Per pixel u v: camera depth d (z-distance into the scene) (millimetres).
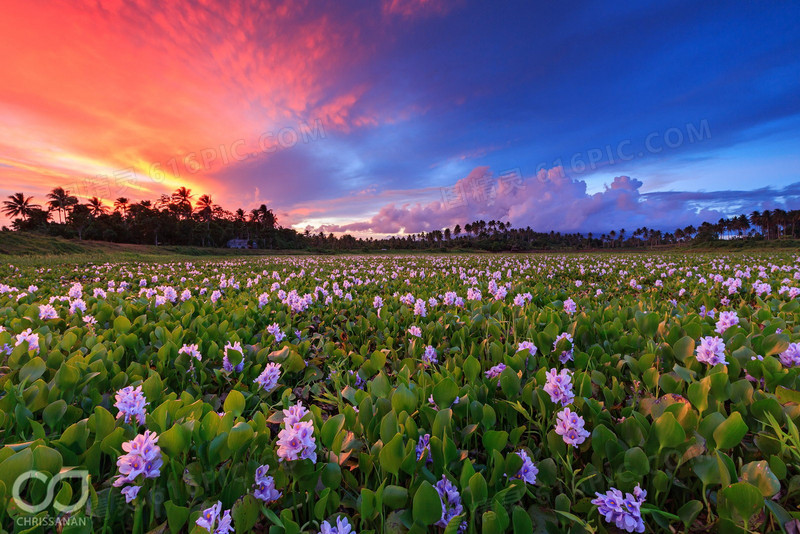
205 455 1869
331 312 6059
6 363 3326
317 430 2139
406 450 1800
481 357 3508
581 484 1914
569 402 2232
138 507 1614
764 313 4387
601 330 3982
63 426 2338
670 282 10312
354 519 1805
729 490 1536
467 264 19750
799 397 2252
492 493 1832
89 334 4023
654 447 1867
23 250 38406
